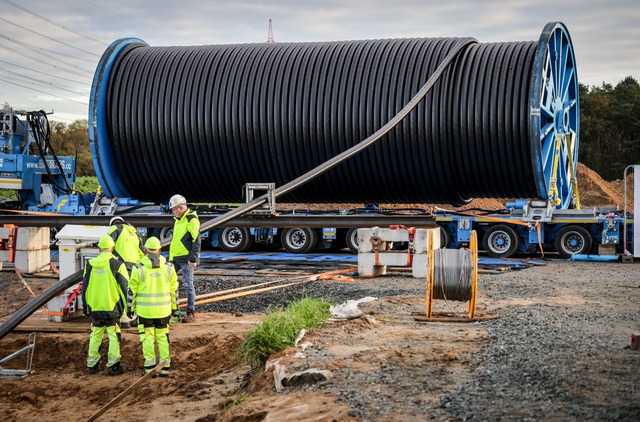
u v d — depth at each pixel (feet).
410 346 33.81
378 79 76.64
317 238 86.22
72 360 43.68
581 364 28.84
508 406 24.34
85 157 225.35
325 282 60.34
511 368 28.91
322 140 77.82
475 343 34.09
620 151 275.39
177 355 41.96
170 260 47.55
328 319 40.42
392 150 76.43
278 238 88.99
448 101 75.15
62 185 95.86
